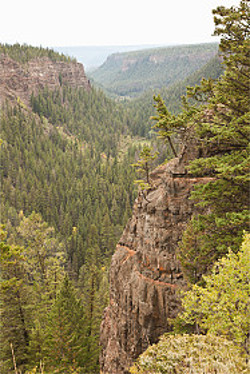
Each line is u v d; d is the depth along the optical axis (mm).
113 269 28047
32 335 30469
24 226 52500
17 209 121500
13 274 31172
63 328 27672
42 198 123562
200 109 19969
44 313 36625
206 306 9078
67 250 91312
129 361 22828
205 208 21141
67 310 29828
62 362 27359
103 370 26906
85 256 85625
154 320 21297
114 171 154250
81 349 29000
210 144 17547
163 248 22078
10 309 30141
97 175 149125
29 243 51781
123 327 23625
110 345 26578
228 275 8922
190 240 17031
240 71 14961
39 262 51906
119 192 127875
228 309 8805
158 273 21891
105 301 44062
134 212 29109
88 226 102500
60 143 197750
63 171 157000
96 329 39000
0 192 127812
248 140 13945
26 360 30656
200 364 6574
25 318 31484
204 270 16266
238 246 12852
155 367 7082
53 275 45062
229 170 12180
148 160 31469
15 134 181125
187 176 22375
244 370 6277
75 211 116438
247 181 13188
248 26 14180
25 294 31234
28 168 155000
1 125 180000
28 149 173375
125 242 29141
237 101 15672
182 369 6703
